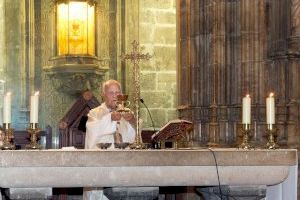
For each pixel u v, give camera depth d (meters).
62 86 22.28
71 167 8.12
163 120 21.89
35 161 7.94
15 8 22.33
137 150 8.25
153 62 22.08
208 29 13.04
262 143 11.65
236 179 8.70
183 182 8.51
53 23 22.45
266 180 8.81
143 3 22.34
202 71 13.15
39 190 8.30
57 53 22.30
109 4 22.75
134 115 9.63
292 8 10.95
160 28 22.41
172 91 22.14
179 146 9.95
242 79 12.33
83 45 22.22
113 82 9.91
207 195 9.80
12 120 22.03
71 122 12.38
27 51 22.31
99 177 8.23
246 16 12.25
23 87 22.20
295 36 10.95
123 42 22.44
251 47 12.19
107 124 9.36
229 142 12.42
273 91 11.68
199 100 13.20
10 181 8.01
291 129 11.09
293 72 11.23
